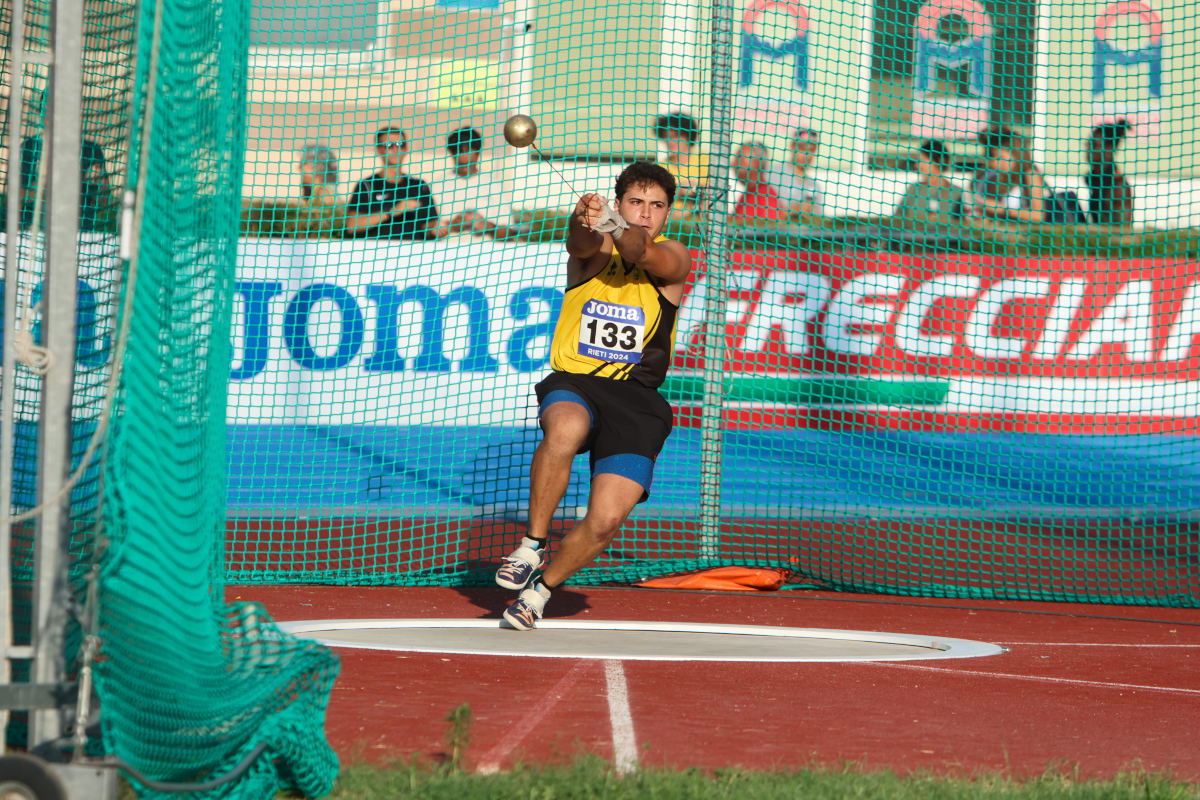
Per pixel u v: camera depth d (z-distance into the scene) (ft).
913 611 64.75
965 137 116.26
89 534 26.16
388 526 73.41
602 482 50.55
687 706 36.94
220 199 30.50
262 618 33.04
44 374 22.98
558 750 30.01
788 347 92.94
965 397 95.35
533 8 110.32
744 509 81.82
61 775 20.95
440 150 106.11
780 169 103.50
